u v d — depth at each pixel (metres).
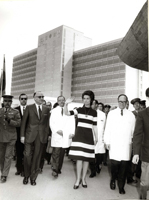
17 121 4.64
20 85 123.00
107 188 4.51
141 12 5.15
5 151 4.89
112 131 4.50
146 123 3.33
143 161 3.33
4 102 4.66
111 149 4.46
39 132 4.51
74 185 4.39
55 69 98.75
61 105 5.49
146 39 5.73
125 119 4.46
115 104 80.06
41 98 4.61
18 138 5.28
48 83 101.94
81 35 104.75
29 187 4.33
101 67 86.94
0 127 4.68
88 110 4.47
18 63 127.06
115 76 81.25
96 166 5.86
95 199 3.81
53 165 5.18
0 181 4.63
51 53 102.31
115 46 82.31
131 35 6.12
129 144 4.37
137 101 5.55
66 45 98.69
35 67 113.19
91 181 5.03
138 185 4.81
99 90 86.56
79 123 4.41
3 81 16.55
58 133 5.14
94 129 4.51
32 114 4.55
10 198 3.68
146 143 3.31
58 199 3.73
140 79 80.69
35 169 4.50
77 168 4.42
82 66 95.31
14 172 5.53
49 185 4.54
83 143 4.29
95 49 90.19
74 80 98.38
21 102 5.67
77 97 95.56
